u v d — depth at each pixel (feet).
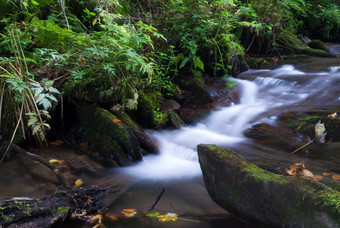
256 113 13.62
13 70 9.71
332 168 8.63
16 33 10.68
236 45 17.22
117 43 11.23
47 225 6.30
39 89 9.09
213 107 14.58
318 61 21.20
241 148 10.78
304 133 11.12
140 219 7.02
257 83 17.70
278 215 5.67
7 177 8.77
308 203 5.22
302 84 16.29
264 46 23.26
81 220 6.93
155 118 12.68
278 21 23.32
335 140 10.32
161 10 18.65
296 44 24.00
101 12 13.71
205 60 17.65
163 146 11.56
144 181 9.18
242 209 6.37
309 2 33.42
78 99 11.68
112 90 11.32
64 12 13.30
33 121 9.52
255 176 6.13
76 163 9.98
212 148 7.13
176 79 16.62
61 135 11.68
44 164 9.07
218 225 6.71
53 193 7.94
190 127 13.35
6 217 6.14
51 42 11.59
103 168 9.99
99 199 7.88
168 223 6.82
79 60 11.32
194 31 16.35
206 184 7.23
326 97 14.46
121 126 10.30
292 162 9.23
